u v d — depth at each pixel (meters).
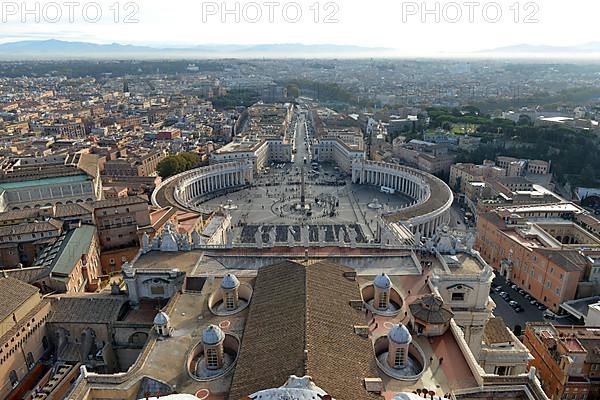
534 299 146.88
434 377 72.56
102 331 98.81
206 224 174.12
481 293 98.44
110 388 70.00
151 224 163.00
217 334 73.94
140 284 104.25
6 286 96.19
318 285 86.19
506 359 88.56
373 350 75.25
